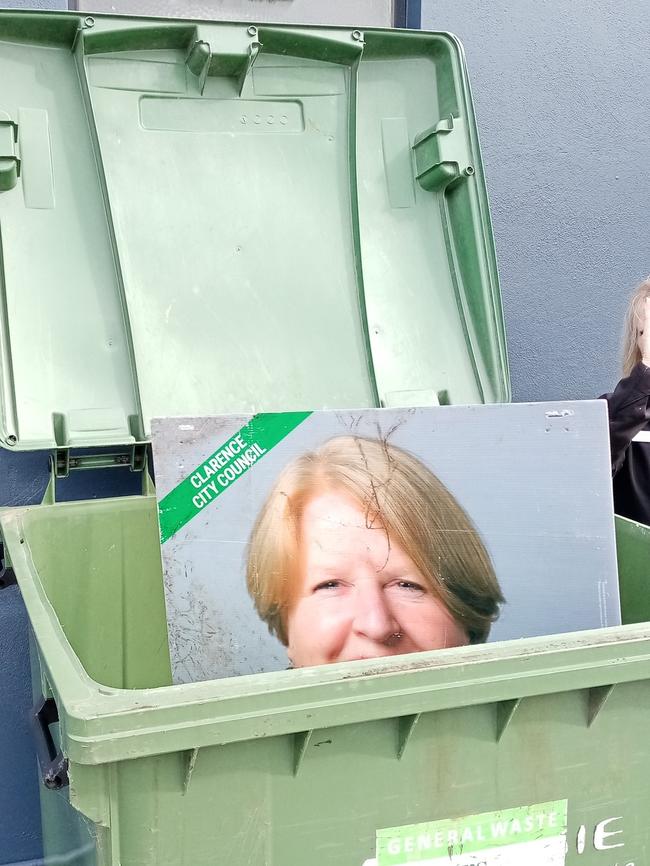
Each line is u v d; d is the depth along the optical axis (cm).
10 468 222
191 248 206
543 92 268
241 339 207
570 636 123
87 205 199
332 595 156
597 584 167
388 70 222
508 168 269
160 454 152
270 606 153
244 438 156
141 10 232
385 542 159
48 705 155
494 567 163
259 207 212
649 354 225
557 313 284
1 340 188
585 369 291
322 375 211
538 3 261
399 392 213
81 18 191
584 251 283
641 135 282
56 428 190
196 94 207
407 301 220
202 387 202
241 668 151
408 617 158
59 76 197
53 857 182
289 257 213
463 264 224
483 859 125
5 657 229
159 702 102
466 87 218
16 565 148
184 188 206
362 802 117
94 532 192
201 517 153
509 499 165
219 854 111
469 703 114
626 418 221
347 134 219
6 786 235
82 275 198
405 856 121
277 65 213
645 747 131
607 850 132
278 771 112
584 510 168
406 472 162
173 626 150
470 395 219
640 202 287
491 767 123
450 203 225
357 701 109
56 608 188
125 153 201
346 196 219
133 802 106
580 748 127
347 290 217
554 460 168
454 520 162
